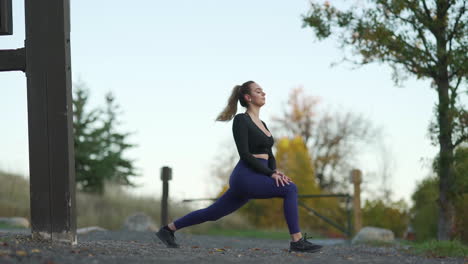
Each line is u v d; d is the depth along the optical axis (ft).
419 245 23.84
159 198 53.42
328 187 117.08
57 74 15.52
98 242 18.11
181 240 28.91
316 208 81.00
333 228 76.95
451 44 35.63
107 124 94.17
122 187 54.08
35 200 15.42
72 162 15.58
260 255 14.97
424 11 36.01
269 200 76.38
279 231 54.54
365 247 27.09
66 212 15.23
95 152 91.66
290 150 95.50
